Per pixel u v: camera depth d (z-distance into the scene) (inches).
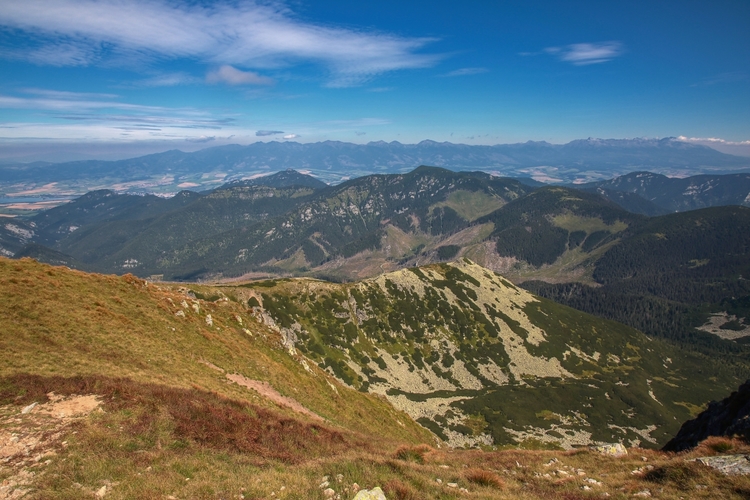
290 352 2485.2
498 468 1027.3
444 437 4564.5
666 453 1098.7
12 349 1039.0
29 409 807.1
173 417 901.2
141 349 1392.7
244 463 786.8
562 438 4763.8
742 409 1235.9
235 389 1446.9
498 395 5708.7
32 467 633.6
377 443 1366.9
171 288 5895.7
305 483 677.9
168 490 612.7
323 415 1769.2
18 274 1481.3
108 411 855.1
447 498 676.1
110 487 611.8
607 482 860.0
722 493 697.0
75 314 1395.2
